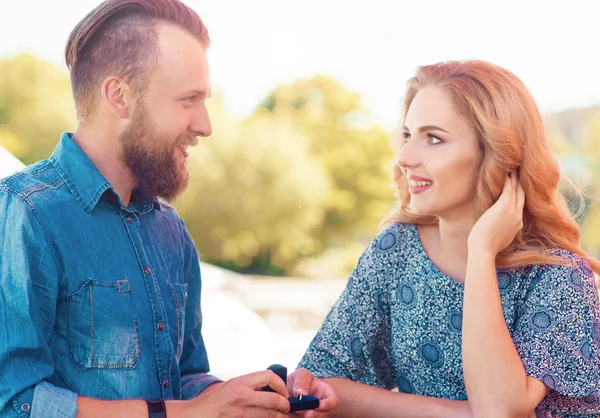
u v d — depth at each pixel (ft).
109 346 5.41
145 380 5.52
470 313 5.65
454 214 6.15
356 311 6.56
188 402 5.28
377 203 59.11
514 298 5.96
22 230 5.16
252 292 33.73
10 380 4.91
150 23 5.61
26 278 5.06
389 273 6.53
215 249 53.36
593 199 6.54
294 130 57.31
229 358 10.47
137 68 5.56
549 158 6.06
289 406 5.44
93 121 5.68
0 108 49.21
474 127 5.92
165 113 5.65
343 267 55.72
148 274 5.73
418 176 6.02
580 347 5.61
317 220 55.98
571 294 5.72
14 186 5.34
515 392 5.41
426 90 6.04
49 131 49.73
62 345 5.30
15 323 5.01
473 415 5.54
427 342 6.26
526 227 6.20
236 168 53.01
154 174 5.74
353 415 6.20
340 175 58.54
